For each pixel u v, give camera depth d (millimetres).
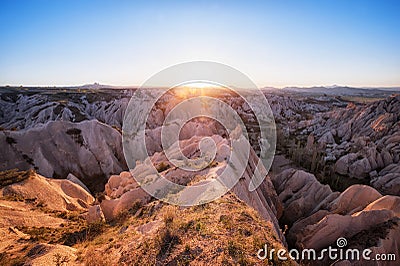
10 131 29375
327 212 16516
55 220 13328
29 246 9508
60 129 31391
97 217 12133
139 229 8867
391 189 27422
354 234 12734
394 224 12055
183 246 6504
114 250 7641
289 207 20125
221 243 6453
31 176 18500
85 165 30266
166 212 8766
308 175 23688
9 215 12781
